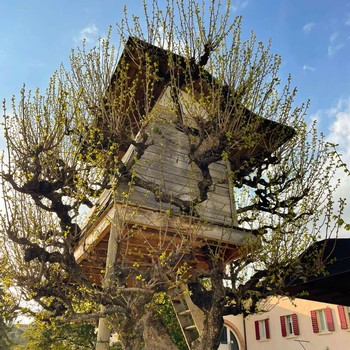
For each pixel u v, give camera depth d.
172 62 9.22
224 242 8.98
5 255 8.15
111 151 7.99
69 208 7.67
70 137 8.06
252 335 25.59
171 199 8.38
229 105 8.70
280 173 10.27
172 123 9.72
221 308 8.27
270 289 8.73
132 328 8.01
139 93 10.88
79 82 8.91
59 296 8.12
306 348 20.97
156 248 8.82
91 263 9.76
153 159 9.69
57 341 21.14
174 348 9.61
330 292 9.59
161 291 7.74
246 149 10.67
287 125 10.39
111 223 7.63
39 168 7.23
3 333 21.08
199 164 8.79
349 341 18.53
